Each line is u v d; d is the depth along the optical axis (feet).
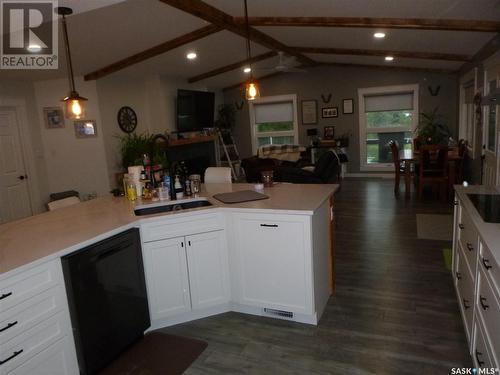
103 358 7.57
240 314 9.66
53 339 6.62
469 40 16.83
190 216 8.98
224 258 9.41
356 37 19.19
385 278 11.23
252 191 10.80
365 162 30.27
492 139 16.53
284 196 9.89
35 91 20.43
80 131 21.30
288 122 32.22
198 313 9.55
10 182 19.34
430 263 12.13
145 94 25.09
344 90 29.86
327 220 9.85
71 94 9.68
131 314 8.30
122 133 23.22
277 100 31.91
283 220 8.55
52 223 8.70
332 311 9.53
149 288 8.88
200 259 9.20
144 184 10.97
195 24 17.08
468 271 7.75
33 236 7.66
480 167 18.81
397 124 28.99
